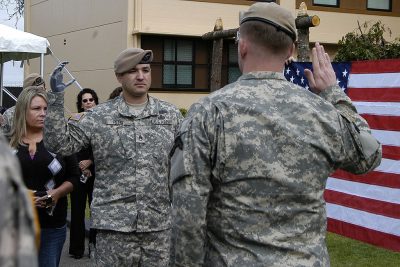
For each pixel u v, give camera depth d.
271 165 2.34
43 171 4.52
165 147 4.16
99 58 17.05
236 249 2.34
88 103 7.96
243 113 2.37
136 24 15.76
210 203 2.41
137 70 4.17
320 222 2.41
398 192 5.70
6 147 1.13
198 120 2.38
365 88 6.00
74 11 18.27
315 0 18.03
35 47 11.68
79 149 4.08
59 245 4.61
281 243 2.32
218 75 10.12
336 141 2.45
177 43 16.47
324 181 2.44
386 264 6.34
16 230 1.04
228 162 2.35
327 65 2.73
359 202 6.10
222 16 16.75
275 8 2.48
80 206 7.15
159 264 4.11
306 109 2.43
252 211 2.34
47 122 3.81
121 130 4.12
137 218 4.05
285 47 2.48
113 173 4.10
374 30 14.20
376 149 2.57
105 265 4.05
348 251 6.82
